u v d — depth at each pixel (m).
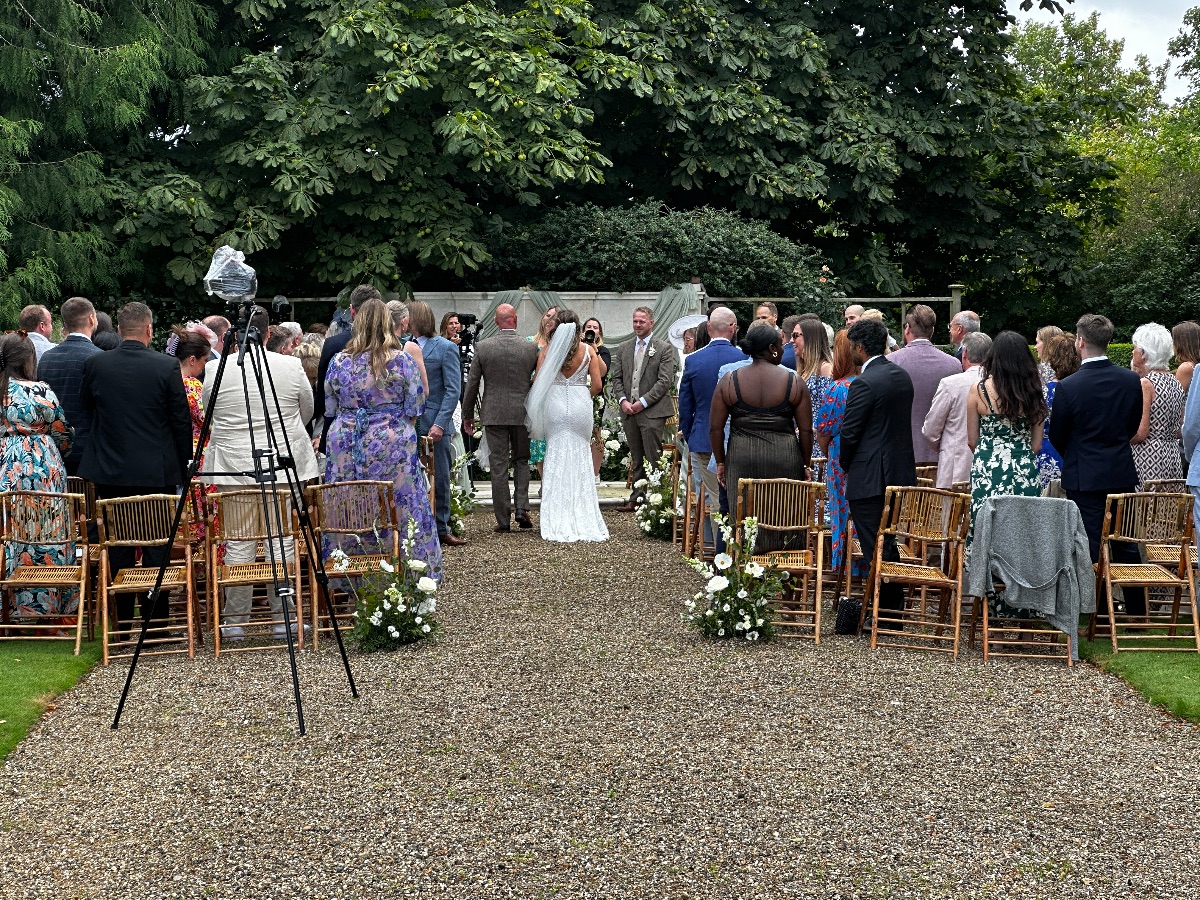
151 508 6.80
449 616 7.86
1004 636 7.35
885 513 7.13
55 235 15.66
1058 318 27.80
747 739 5.44
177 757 5.24
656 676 6.45
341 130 16.50
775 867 4.14
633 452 12.26
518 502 11.51
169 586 6.93
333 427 7.88
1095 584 6.86
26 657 6.84
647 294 17.28
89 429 8.12
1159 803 4.71
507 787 4.86
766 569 7.37
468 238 17.02
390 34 15.78
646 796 4.76
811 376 8.46
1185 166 38.91
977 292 24.78
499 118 16.25
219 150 17.02
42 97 16.39
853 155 18.89
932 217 22.14
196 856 4.25
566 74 17.33
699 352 9.24
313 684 6.34
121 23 16.41
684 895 3.93
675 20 19.00
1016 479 7.27
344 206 16.66
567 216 18.09
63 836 4.43
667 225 17.56
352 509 7.53
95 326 8.52
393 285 17.08
